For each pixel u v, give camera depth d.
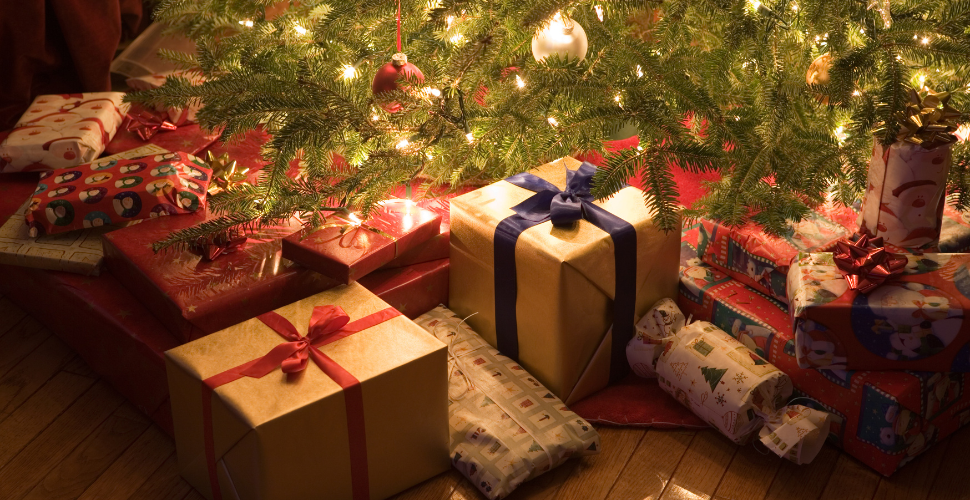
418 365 2.29
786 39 2.47
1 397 2.55
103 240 2.51
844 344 2.34
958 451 2.44
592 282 2.42
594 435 2.41
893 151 2.36
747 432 2.40
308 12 2.70
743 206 2.44
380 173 2.46
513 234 2.44
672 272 2.55
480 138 2.46
